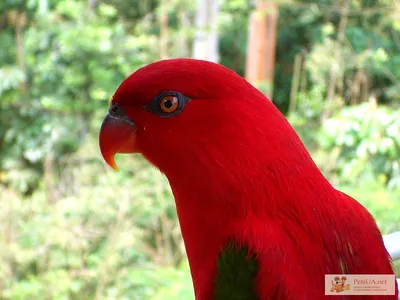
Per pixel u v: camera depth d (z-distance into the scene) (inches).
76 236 218.8
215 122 53.6
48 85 331.3
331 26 359.9
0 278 208.8
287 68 414.3
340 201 57.5
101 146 60.5
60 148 318.7
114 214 230.2
